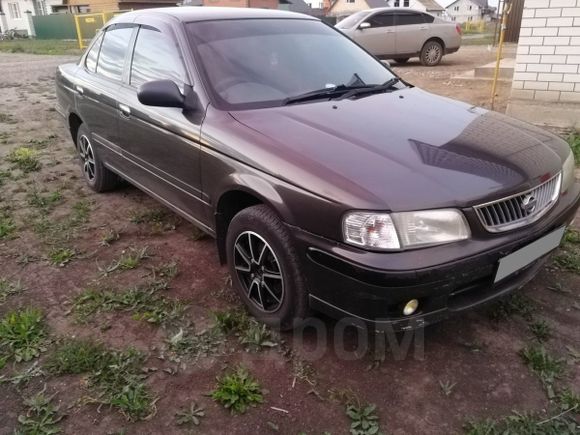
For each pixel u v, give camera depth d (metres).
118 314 3.02
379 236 2.19
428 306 2.29
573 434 2.14
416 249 2.21
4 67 16.72
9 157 6.01
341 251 2.27
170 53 3.43
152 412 2.31
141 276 3.43
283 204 2.49
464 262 2.24
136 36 3.91
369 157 2.47
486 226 2.34
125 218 4.36
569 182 2.98
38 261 3.66
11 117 8.33
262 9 4.02
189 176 3.22
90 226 4.20
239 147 2.75
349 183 2.30
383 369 2.55
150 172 3.74
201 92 3.11
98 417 2.29
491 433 2.16
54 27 36.66
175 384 2.48
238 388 2.39
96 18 28.31
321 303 2.47
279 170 2.52
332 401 2.36
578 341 2.72
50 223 4.24
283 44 3.55
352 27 13.83
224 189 2.87
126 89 3.89
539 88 6.73
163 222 4.24
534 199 2.54
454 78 10.70
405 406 2.33
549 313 2.95
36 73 14.78
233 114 2.98
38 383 2.49
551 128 6.65
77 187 5.12
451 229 2.26
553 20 6.36
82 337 2.82
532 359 2.56
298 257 2.49
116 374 2.53
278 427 2.22
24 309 3.08
